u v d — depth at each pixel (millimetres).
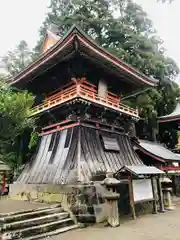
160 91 29547
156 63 28797
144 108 26406
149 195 13242
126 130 18578
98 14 32625
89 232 9008
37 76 16516
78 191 10898
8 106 16469
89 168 12422
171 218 11859
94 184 11008
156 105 30125
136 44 30016
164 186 15781
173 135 31797
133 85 18531
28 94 19156
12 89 20094
